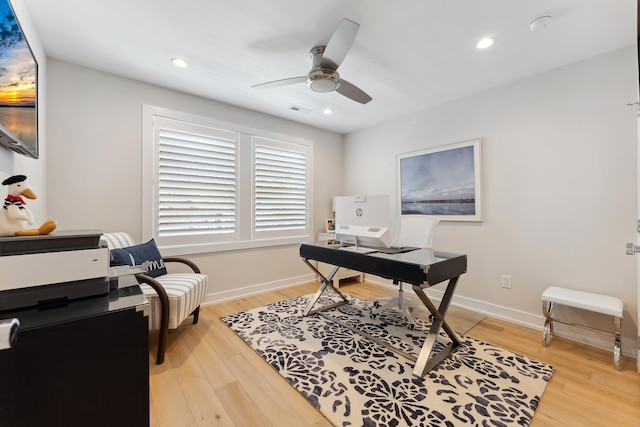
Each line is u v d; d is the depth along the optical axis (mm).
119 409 901
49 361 790
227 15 1797
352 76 2648
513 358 2047
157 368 1915
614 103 2182
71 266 957
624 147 2145
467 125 3100
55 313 860
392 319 2793
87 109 2477
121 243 2395
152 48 2178
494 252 2879
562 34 1980
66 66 2377
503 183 2811
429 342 1922
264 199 3711
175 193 2977
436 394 1643
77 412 836
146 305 954
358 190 4449
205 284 2568
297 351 2139
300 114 3727
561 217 2449
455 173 3182
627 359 2055
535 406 1540
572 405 1562
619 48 2150
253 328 2537
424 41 2078
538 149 2578
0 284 839
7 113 1173
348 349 2172
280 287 3869
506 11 1751
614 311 1901
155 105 2838
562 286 2445
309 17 1819
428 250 2352
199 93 3043
